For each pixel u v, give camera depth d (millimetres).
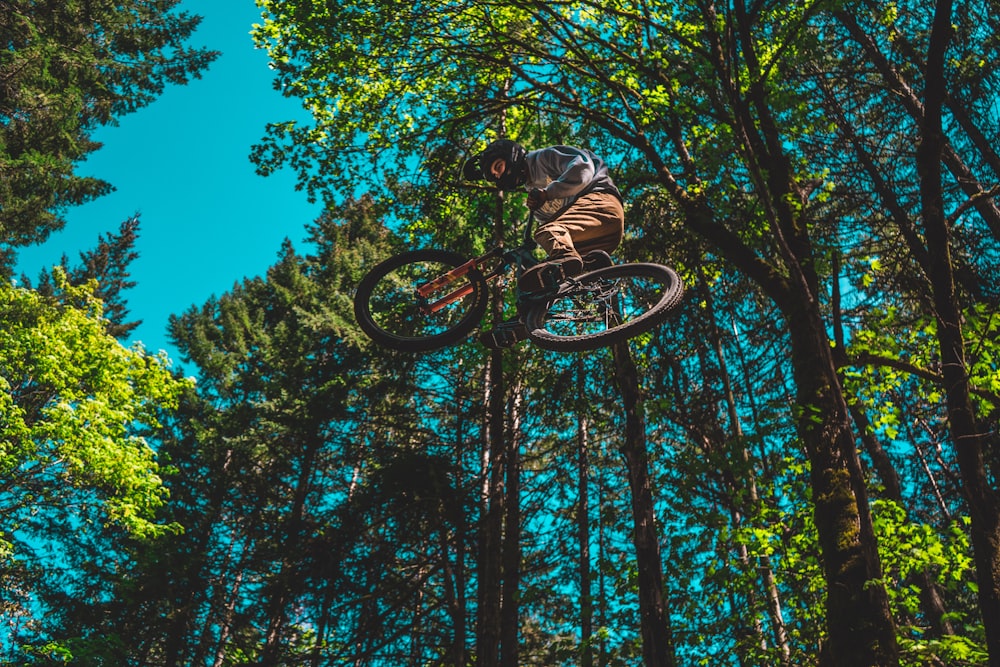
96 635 16531
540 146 13258
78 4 18609
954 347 7559
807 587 9742
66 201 18031
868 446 11664
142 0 19844
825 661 8211
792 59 10453
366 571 15508
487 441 18219
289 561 16609
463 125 13359
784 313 9844
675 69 11281
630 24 11734
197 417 23328
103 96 19141
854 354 8945
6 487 14523
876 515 8703
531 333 5250
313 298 25016
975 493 7047
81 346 15242
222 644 18500
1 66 16828
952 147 10930
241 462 21578
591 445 17719
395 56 12523
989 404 9008
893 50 10789
